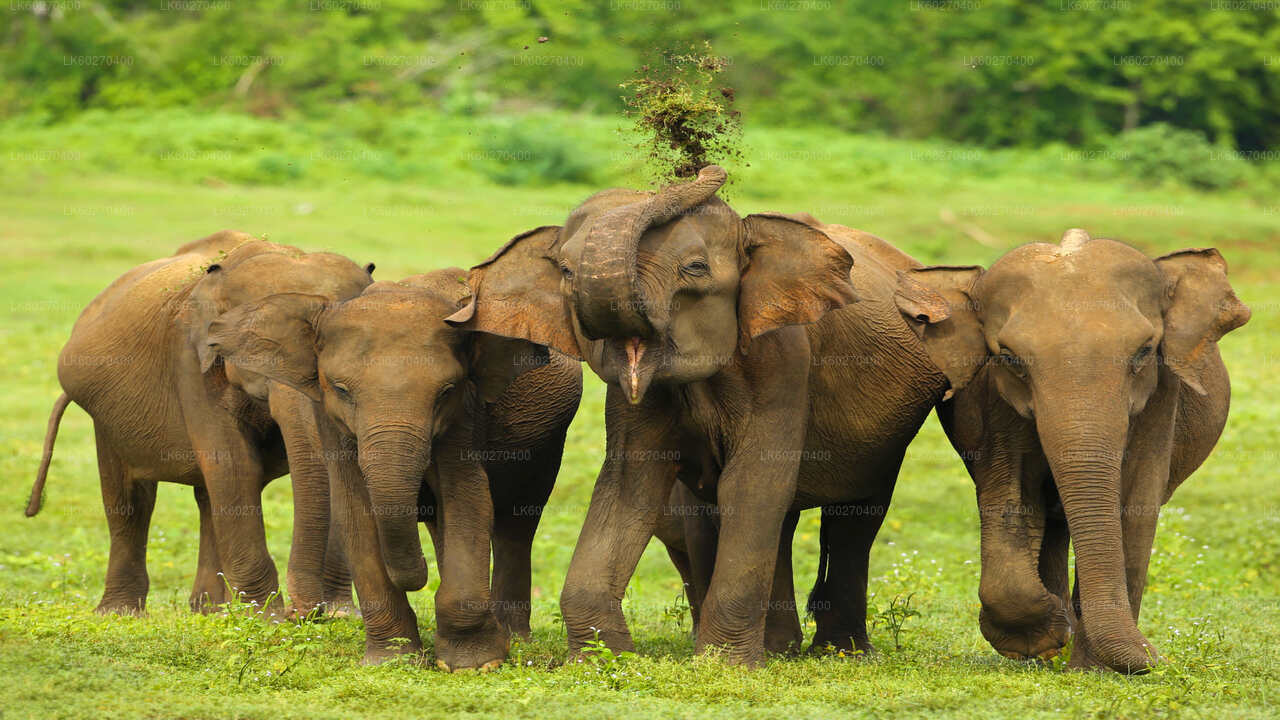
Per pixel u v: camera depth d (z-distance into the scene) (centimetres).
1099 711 898
